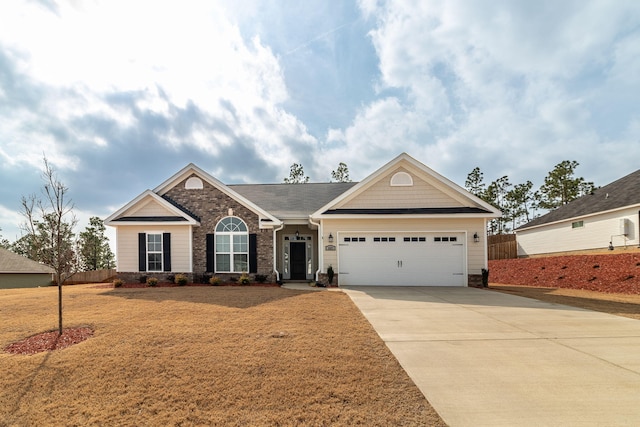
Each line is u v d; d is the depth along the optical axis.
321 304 10.12
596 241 22.08
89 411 3.89
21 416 3.81
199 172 16.69
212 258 16.30
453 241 15.42
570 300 11.40
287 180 44.50
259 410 3.87
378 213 15.38
